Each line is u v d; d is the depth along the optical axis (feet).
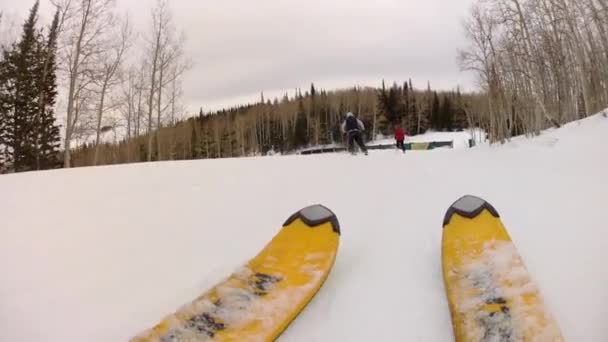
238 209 15.44
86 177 24.09
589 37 50.44
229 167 27.12
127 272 10.27
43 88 79.20
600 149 21.98
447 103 217.56
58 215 15.40
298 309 7.78
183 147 160.15
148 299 8.90
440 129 215.31
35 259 11.19
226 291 8.25
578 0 48.37
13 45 80.53
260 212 14.89
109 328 7.91
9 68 80.02
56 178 23.84
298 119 198.29
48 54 69.77
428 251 10.43
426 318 7.66
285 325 7.37
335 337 7.33
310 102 211.82
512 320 6.67
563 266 8.79
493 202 13.98
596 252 9.12
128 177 23.75
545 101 51.96
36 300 9.00
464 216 10.35
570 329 6.88
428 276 9.14
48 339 7.62
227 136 180.96
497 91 52.85
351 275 9.49
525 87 53.36
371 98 208.95
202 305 7.75
